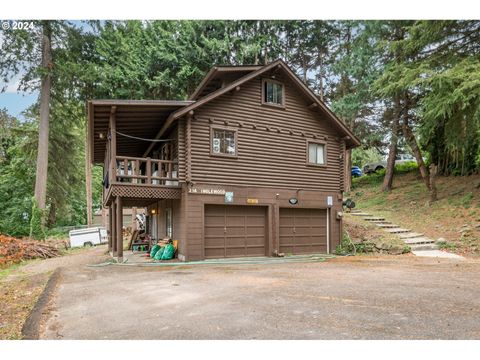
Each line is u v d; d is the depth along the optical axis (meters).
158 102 12.63
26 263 15.41
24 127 29.22
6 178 32.81
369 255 14.88
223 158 13.92
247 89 14.71
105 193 17.28
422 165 22.14
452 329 4.89
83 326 5.29
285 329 4.93
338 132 17.38
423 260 12.59
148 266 12.09
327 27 27.16
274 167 15.16
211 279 9.11
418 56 19.34
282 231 15.46
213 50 24.25
